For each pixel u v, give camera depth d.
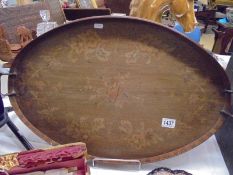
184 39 0.49
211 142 0.65
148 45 0.51
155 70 0.52
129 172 0.57
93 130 0.57
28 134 0.65
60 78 0.54
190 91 0.53
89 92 0.55
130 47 0.51
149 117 0.55
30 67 0.54
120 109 0.55
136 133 0.56
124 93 0.54
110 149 0.58
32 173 0.48
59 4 0.99
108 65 0.53
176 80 0.52
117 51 0.52
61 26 0.50
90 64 0.53
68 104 0.56
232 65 0.62
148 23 0.49
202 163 0.59
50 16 0.96
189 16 0.65
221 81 0.51
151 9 0.63
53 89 0.55
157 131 0.56
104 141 0.57
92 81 0.54
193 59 0.51
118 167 0.58
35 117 0.57
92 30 0.51
